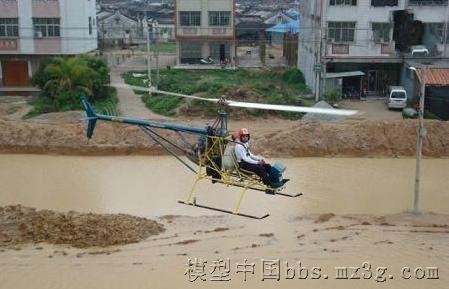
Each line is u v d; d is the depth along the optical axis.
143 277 17.53
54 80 39.09
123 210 23.12
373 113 38.94
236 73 54.94
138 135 31.47
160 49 78.75
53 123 33.59
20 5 45.66
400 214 22.50
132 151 30.84
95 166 28.83
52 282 17.28
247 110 37.31
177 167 28.61
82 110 37.72
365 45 43.16
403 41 43.44
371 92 45.22
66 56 46.38
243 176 15.10
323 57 42.59
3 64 47.03
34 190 25.30
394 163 29.78
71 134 31.45
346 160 30.23
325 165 29.25
